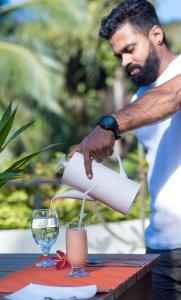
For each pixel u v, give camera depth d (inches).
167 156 103.3
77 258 78.6
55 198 86.9
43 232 85.4
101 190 85.7
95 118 563.2
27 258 93.7
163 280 106.1
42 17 445.4
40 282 75.4
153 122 89.8
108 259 88.2
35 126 462.9
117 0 471.5
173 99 90.2
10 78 424.2
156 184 105.0
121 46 108.4
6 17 441.7
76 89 561.3
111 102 565.6
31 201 211.6
